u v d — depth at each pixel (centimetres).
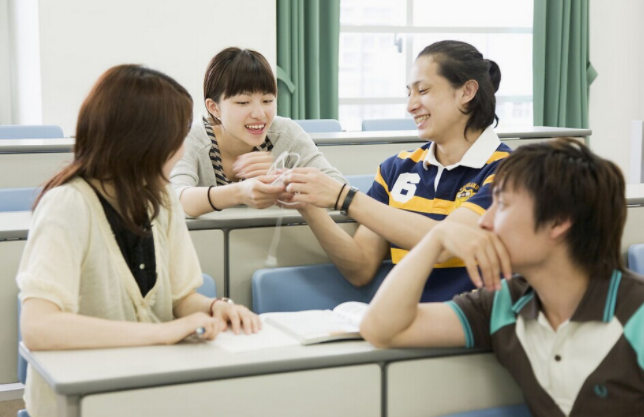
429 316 140
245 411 130
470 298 144
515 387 148
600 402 128
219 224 220
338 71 609
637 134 370
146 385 123
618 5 689
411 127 477
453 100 207
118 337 138
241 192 211
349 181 303
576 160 126
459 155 211
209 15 523
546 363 132
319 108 603
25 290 141
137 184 150
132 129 147
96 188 152
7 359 212
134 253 156
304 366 132
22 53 525
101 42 496
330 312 166
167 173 154
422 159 220
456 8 666
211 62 237
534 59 657
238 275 224
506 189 129
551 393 133
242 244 223
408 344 139
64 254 144
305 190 201
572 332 130
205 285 202
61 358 131
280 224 226
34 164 316
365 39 649
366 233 220
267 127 238
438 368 142
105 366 127
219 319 147
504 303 140
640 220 246
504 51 682
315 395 134
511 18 680
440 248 136
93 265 151
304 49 590
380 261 221
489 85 208
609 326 126
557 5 650
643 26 700
